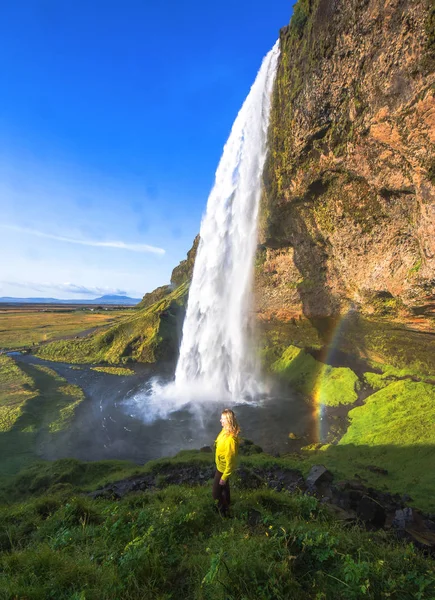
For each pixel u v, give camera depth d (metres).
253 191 29.95
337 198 20.86
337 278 25.17
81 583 4.48
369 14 15.26
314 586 4.35
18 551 5.92
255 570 4.39
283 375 31.73
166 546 5.39
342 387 26.06
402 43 13.98
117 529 6.01
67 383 32.16
